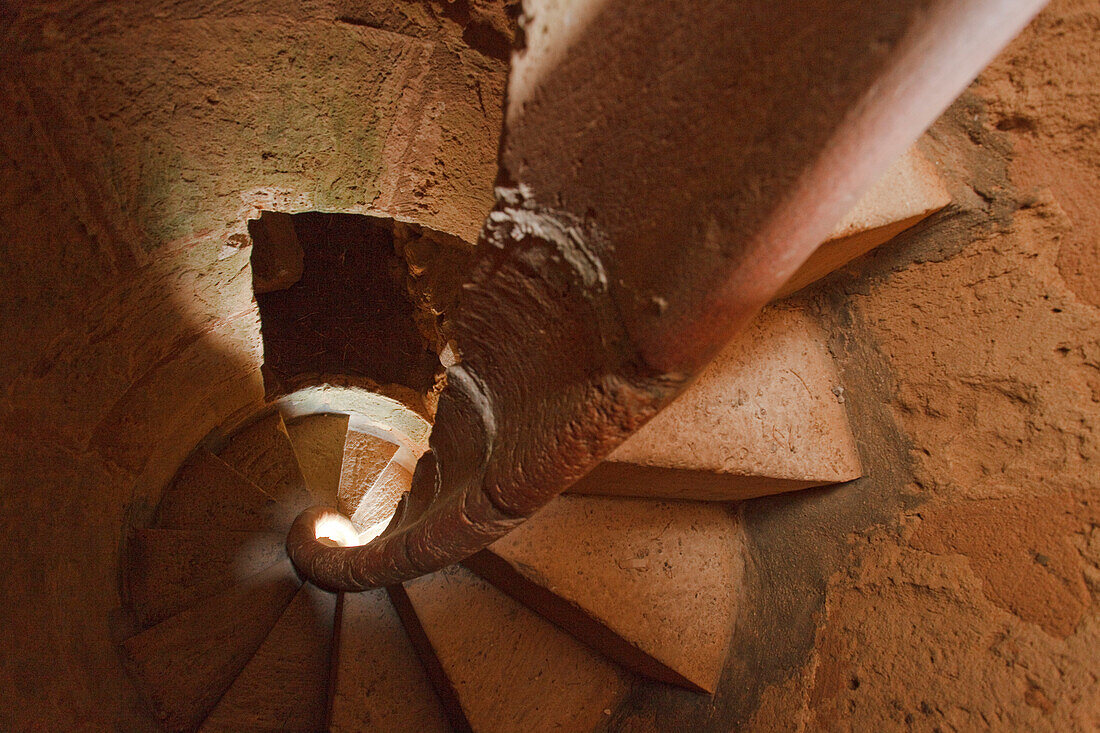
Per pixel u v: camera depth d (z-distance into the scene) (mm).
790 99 540
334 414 3484
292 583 2293
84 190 1219
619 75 680
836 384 1395
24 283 1188
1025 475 1094
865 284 1296
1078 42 942
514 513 1055
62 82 1073
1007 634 1086
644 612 1552
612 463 1252
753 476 1319
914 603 1232
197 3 1134
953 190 1112
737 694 1526
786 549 1519
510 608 1736
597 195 741
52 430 1437
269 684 1959
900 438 1286
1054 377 1055
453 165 1657
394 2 1261
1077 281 1019
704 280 647
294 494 2883
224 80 1284
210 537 2277
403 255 3004
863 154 562
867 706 1246
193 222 1501
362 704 1761
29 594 1368
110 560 1856
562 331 868
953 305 1173
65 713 1379
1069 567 1027
